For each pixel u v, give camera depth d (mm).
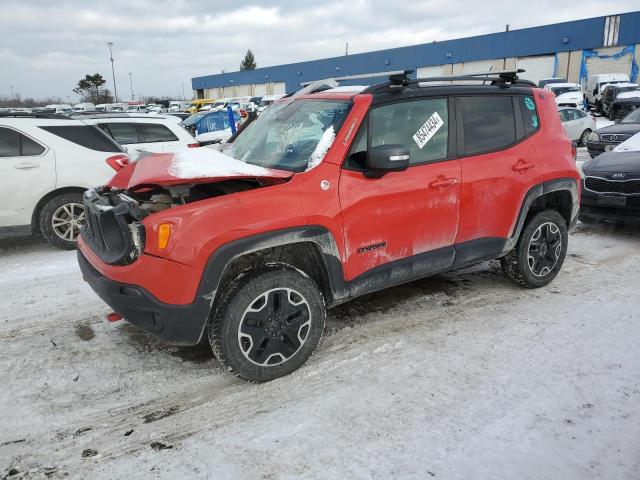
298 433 2752
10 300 4641
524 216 4297
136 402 3080
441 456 2562
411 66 44406
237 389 3191
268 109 4430
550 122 4516
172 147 8297
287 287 3160
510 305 4359
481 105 4066
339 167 3326
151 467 2525
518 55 39094
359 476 2438
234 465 2527
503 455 2568
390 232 3555
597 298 4473
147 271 2871
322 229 3221
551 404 2971
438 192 3723
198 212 2908
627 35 33875
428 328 3959
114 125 8047
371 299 4527
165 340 3018
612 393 3072
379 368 3389
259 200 3047
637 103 22109
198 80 67812
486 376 3273
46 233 6113
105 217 3004
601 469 2473
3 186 5793
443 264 3926
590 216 6523
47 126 6113
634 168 6109
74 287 4969
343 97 3621
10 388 3213
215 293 2973
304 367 3412
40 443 2715
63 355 3627
